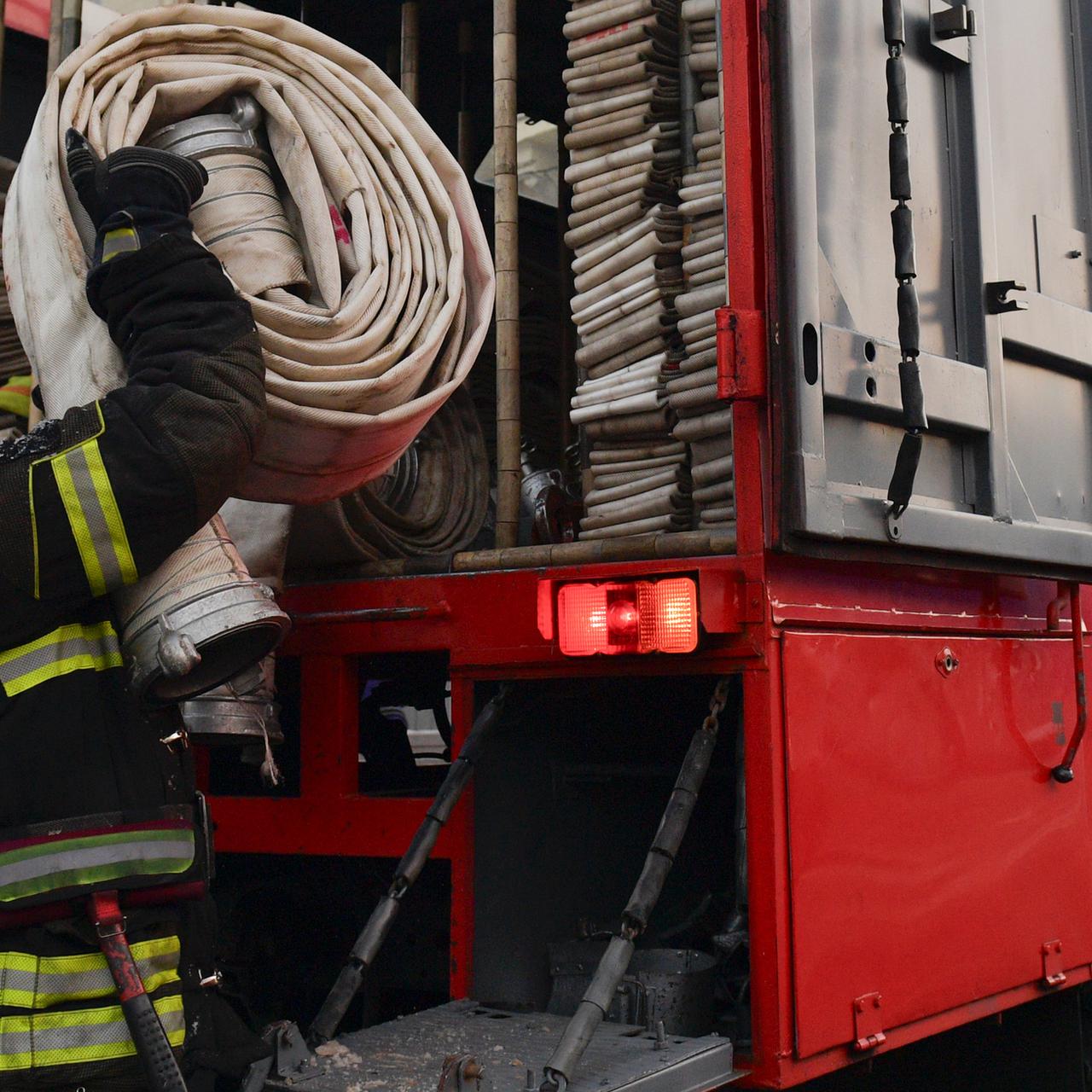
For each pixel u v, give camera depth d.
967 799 2.40
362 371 1.96
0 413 2.88
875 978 2.12
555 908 2.46
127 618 1.58
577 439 3.77
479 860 2.37
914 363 2.16
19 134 3.70
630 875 2.54
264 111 2.08
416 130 2.24
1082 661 2.76
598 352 2.67
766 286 2.04
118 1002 1.48
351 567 2.63
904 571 2.34
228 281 1.63
